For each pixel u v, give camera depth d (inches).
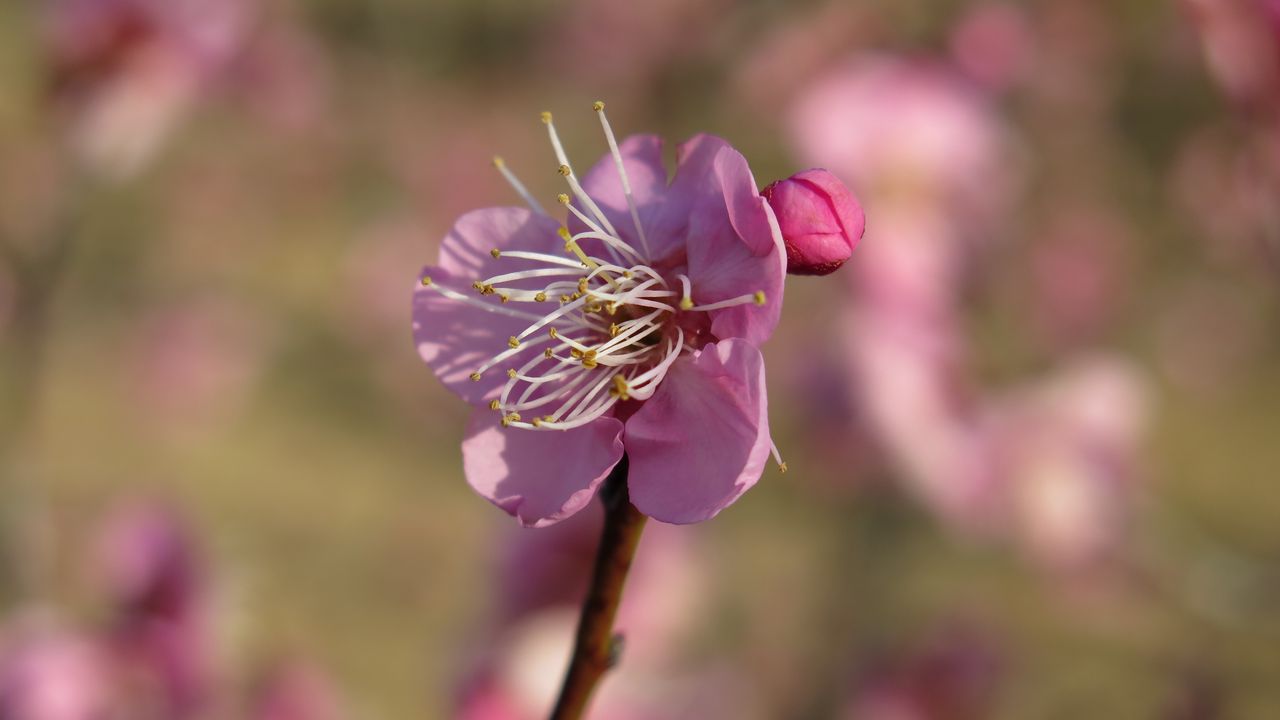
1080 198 22.5
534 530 11.8
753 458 7.9
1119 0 20.2
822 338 16.3
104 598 12.2
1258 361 32.5
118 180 17.3
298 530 26.5
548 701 11.7
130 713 11.9
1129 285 24.6
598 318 8.6
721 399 8.1
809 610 17.6
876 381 15.5
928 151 15.9
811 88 16.4
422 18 34.3
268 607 23.7
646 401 8.2
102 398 28.6
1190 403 32.8
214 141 31.9
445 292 8.4
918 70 16.1
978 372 17.3
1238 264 26.1
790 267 8.2
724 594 17.7
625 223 8.5
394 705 21.7
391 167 32.7
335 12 33.3
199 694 11.9
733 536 22.4
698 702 13.7
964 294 16.6
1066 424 15.8
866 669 15.3
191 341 29.0
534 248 8.6
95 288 28.4
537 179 32.0
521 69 34.3
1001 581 21.1
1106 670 17.5
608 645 8.4
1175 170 23.7
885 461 15.6
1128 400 16.2
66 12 16.0
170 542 12.1
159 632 11.9
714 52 22.3
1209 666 15.7
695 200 8.5
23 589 15.7
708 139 8.6
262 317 30.6
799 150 15.9
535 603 11.7
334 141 32.1
